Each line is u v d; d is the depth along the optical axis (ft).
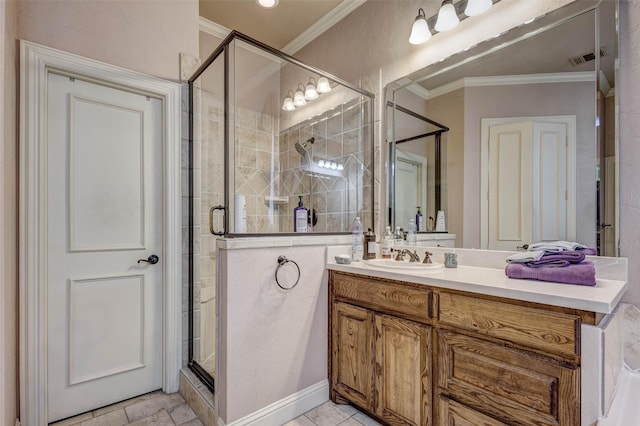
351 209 7.63
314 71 7.52
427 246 6.43
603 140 4.45
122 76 6.17
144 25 6.53
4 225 4.15
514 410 3.62
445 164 6.18
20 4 5.16
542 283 3.98
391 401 4.96
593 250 4.48
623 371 4.13
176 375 6.65
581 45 4.66
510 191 5.32
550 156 4.92
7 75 4.42
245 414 5.00
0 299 3.61
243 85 6.42
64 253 5.67
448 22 5.75
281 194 7.04
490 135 5.58
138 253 6.47
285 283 5.53
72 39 5.66
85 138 5.94
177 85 6.88
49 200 5.54
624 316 4.21
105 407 6.01
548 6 4.93
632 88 4.25
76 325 5.78
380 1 7.44
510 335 3.68
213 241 6.15
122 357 6.25
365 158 7.50
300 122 7.54
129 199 6.40
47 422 5.39
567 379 3.25
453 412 4.19
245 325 5.04
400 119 6.97
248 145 6.55
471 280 4.20
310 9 8.21
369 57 7.64
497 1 5.46
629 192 4.24
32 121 5.18
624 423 2.94
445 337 4.29
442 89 6.23
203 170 6.88
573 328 3.23
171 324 6.63
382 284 5.14
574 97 4.71
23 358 5.09
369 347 5.32
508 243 5.33
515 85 5.28
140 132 6.56
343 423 5.42
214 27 8.85
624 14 4.33
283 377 5.48
